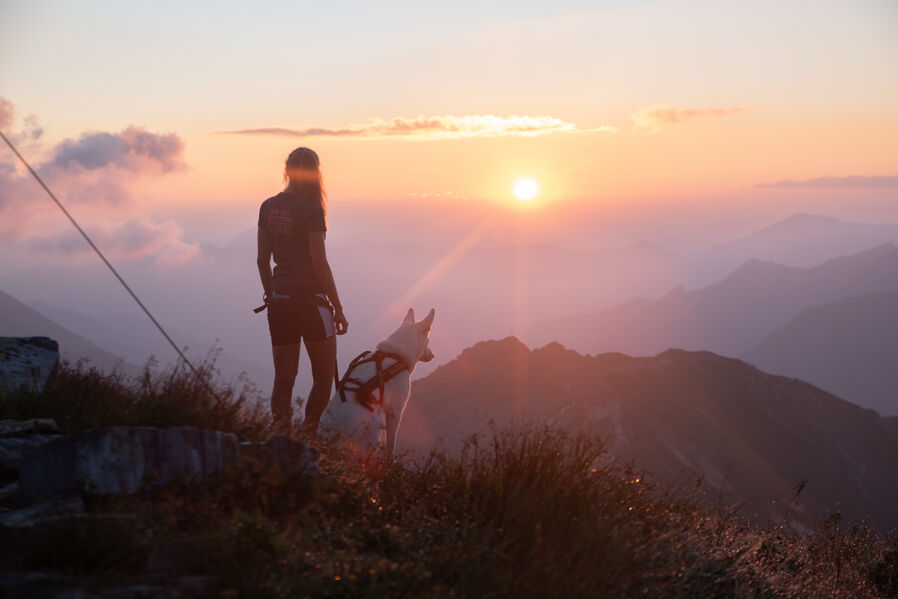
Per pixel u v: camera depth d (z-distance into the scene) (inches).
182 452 152.6
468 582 134.6
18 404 188.2
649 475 223.9
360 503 167.8
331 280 242.4
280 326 237.0
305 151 243.4
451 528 161.5
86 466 145.8
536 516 161.8
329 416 235.8
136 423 169.2
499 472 181.5
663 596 162.6
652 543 183.8
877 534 320.2
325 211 243.4
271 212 240.7
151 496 145.9
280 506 152.3
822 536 291.4
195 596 114.3
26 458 145.4
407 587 131.1
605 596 142.2
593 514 173.8
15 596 108.4
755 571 214.7
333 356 245.6
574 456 195.0
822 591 223.9
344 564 133.5
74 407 190.9
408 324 257.0
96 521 125.3
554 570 141.8
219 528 133.6
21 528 123.6
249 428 182.2
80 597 109.3
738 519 261.9
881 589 261.3
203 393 182.5
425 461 201.9
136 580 117.6
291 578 122.9
